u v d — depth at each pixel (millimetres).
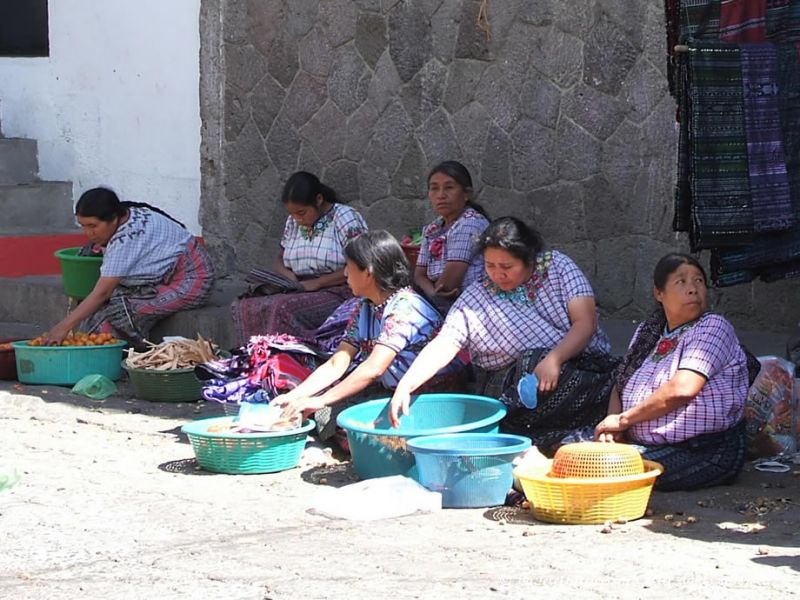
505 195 10297
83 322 10094
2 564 5508
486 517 6133
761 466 6883
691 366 6348
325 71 11383
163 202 12695
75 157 13219
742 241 7477
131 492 6629
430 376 6879
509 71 10156
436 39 10578
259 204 11992
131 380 9117
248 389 7738
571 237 9938
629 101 9516
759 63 7387
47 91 13367
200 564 5422
